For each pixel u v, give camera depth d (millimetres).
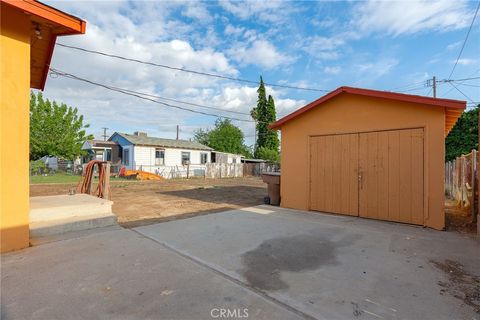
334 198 6859
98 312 2217
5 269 3055
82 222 4758
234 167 27016
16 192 3688
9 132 3625
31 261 3297
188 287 2682
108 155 24672
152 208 7777
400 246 4168
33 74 6395
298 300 2473
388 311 2307
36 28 4176
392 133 5980
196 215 6660
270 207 7930
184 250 3828
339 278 2973
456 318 2207
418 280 2941
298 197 7562
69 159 24625
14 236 3662
